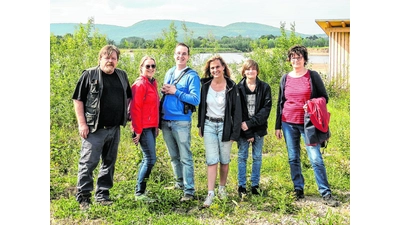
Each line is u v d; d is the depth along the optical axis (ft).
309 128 18.81
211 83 18.89
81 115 17.89
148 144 18.72
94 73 17.83
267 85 19.27
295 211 18.02
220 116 18.75
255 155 19.58
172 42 32.94
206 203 18.52
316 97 19.15
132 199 18.98
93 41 33.42
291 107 19.17
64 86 28.30
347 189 20.65
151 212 18.04
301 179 19.51
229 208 18.08
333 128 26.81
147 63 18.58
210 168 18.75
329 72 33.81
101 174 18.61
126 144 25.18
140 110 18.31
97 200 18.49
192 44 33.42
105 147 18.47
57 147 23.20
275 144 26.30
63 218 17.60
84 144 18.03
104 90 17.78
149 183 19.16
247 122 19.07
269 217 17.46
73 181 21.21
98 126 17.84
